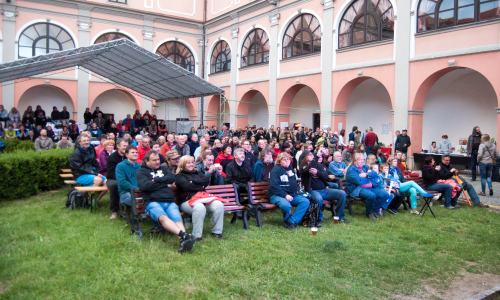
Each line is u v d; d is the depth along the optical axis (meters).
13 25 19.84
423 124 16.08
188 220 6.04
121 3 23.03
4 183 7.66
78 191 6.97
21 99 21.08
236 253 4.93
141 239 5.26
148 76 16.25
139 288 3.76
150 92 19.03
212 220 5.70
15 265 4.16
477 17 12.16
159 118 25.41
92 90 22.30
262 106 23.97
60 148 10.52
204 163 6.86
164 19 24.27
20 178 7.98
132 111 25.05
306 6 18.11
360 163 7.45
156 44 24.20
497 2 11.70
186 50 25.44
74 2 21.31
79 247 4.76
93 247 4.80
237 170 7.26
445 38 12.95
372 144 14.12
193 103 25.70
